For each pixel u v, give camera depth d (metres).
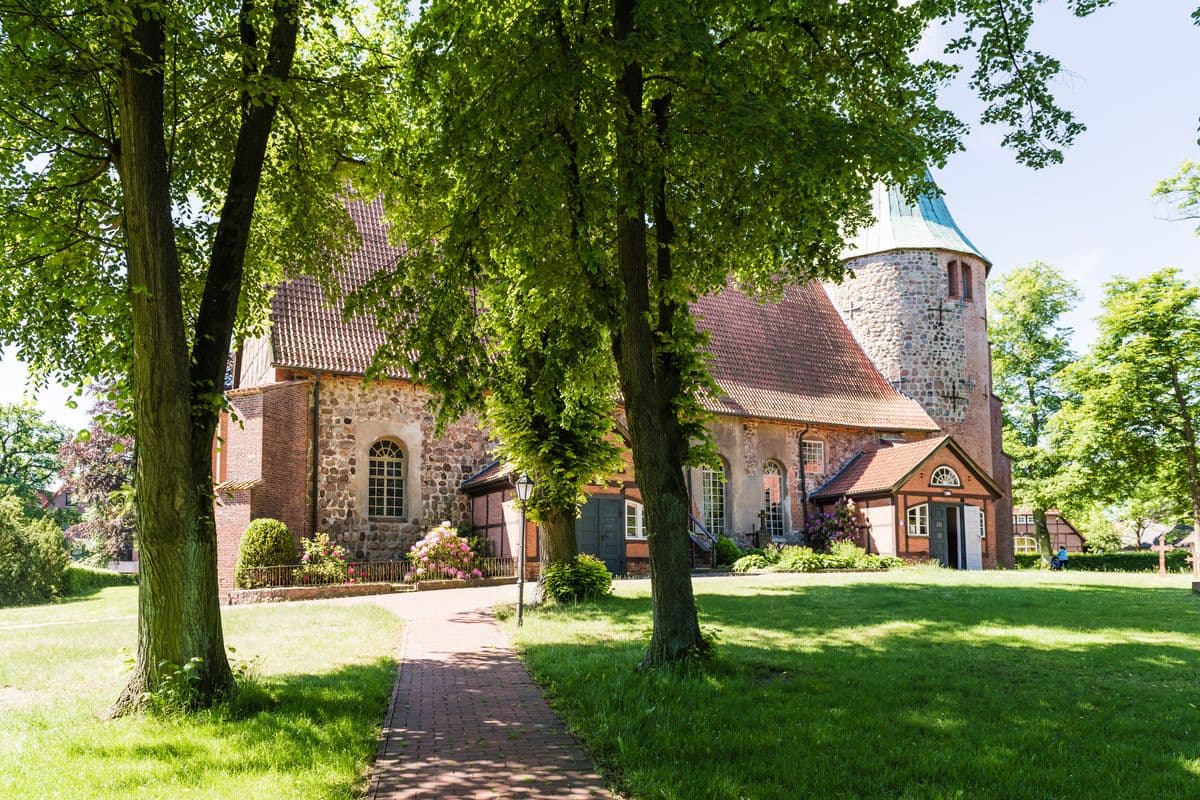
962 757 6.13
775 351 33.16
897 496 28.89
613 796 5.51
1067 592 18.11
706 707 7.53
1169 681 8.81
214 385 8.19
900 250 35.06
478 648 11.52
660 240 10.07
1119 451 31.03
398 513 24.06
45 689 9.05
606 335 11.04
